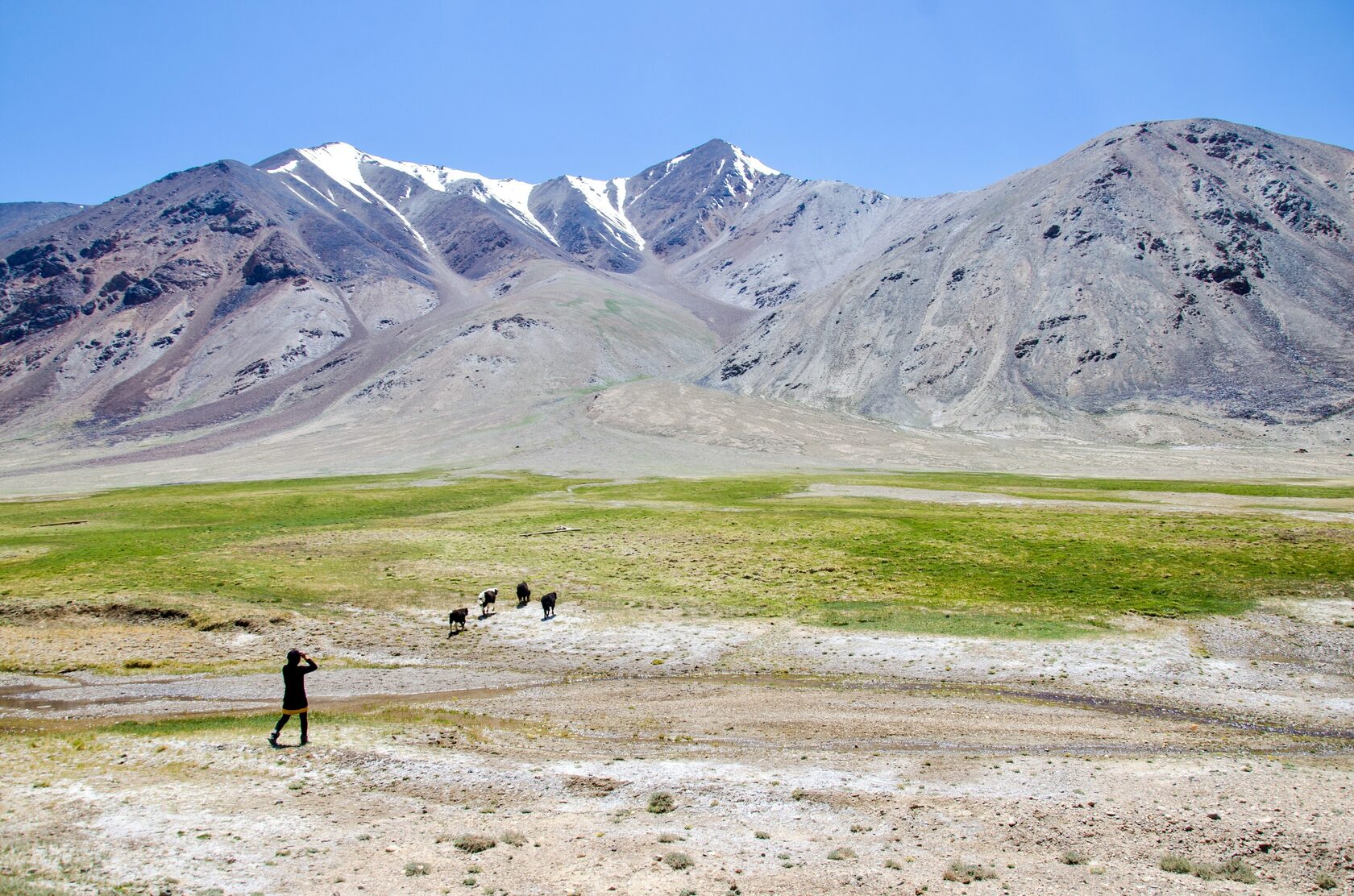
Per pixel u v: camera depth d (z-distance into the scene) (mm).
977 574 49969
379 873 15422
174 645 39531
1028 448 153750
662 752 23859
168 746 23609
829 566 53125
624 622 42500
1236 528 59438
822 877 15180
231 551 60875
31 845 16531
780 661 35844
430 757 22844
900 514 73250
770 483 109188
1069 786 20188
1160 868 15547
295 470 151250
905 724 26719
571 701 30141
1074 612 41312
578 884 14883
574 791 20453
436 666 36344
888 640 37969
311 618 43969
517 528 70938
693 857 16297
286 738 24516
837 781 21031
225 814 18609
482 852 16484
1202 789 19703
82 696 31828
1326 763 22125
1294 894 14328
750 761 22906
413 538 65562
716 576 51750
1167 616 40125
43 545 65500
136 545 64375
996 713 27906
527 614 44438
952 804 19156
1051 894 14414
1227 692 30219
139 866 15609
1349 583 43844
